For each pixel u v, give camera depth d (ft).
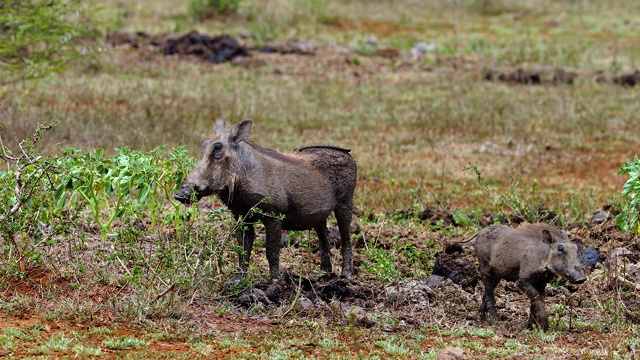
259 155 65.67
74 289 61.72
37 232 67.10
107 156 112.57
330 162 70.03
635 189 71.92
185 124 132.98
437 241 84.07
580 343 60.08
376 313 63.62
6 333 54.39
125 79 163.63
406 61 193.16
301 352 55.36
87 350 52.70
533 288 61.00
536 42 216.74
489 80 180.65
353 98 160.15
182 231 69.67
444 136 138.51
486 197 106.42
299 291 62.80
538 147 133.69
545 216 90.22
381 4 248.73
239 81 168.76
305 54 196.34
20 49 127.54
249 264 70.08
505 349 57.88
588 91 170.19
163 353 53.72
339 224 72.13
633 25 238.27
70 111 135.23
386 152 129.08
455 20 238.89
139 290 60.59
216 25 216.33
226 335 57.62
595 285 71.51
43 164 65.05
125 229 67.26
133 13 221.25
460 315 65.77
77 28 125.18
